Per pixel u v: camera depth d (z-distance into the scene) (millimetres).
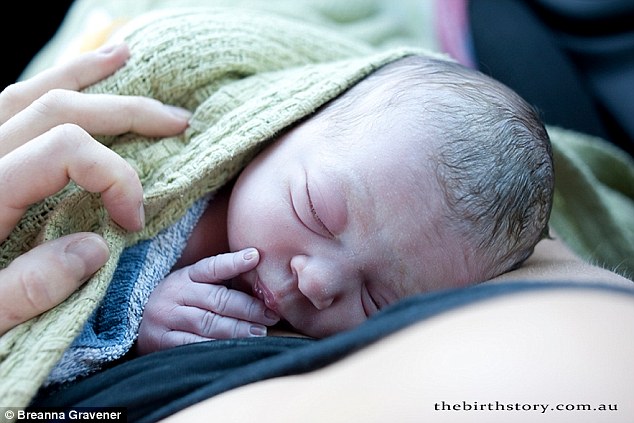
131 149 830
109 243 733
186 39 921
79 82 840
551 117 1347
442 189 812
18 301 625
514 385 462
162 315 766
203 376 586
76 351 660
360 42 1300
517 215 849
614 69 1454
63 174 671
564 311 503
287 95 890
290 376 531
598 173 1323
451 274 821
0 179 651
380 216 796
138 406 573
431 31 1435
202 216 889
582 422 437
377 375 487
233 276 798
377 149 821
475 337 489
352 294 800
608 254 1144
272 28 1037
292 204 812
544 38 1434
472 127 848
